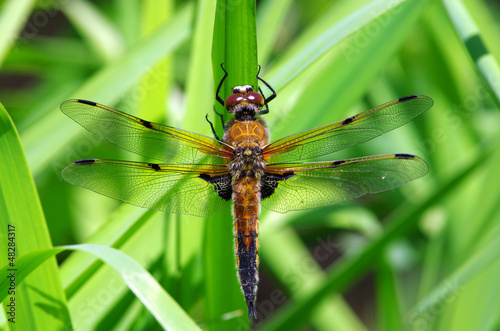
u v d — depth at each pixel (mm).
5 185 554
